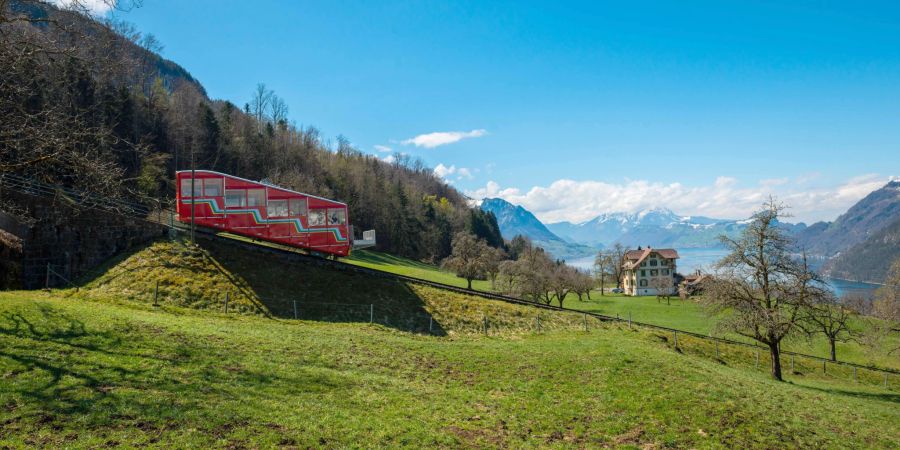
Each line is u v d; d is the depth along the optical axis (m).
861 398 34.00
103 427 12.64
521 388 23.47
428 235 146.25
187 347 20.72
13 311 20.38
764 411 22.08
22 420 12.32
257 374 19.17
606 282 173.88
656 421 19.64
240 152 110.31
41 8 16.89
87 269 38.78
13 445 11.20
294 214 44.38
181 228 44.22
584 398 22.14
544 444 16.83
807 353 60.66
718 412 20.92
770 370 46.47
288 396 17.31
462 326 41.03
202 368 18.52
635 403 21.48
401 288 45.50
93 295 31.75
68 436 11.95
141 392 15.07
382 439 14.87
